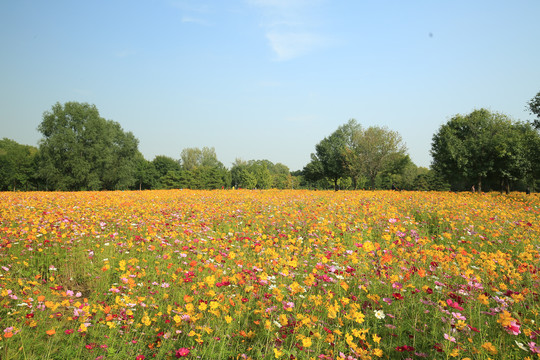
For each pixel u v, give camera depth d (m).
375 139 48.16
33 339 4.16
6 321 4.48
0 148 86.81
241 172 96.75
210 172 91.06
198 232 9.32
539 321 4.47
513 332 3.70
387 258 5.95
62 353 3.98
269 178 95.50
